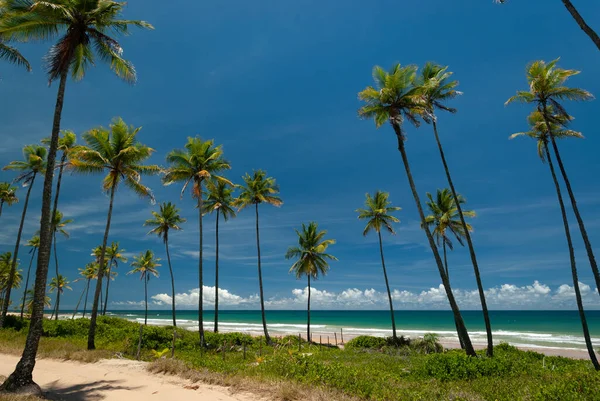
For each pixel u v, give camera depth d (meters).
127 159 20.47
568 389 8.49
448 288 17.50
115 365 13.97
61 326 25.36
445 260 32.81
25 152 28.28
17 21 11.21
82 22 11.44
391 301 32.38
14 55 13.46
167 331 25.39
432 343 28.19
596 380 8.77
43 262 10.16
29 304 60.94
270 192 33.28
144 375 12.06
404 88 18.19
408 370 15.66
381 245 33.78
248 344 27.25
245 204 32.81
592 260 16.86
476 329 67.81
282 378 10.34
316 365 11.39
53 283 64.56
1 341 19.59
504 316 132.00
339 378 10.02
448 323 91.50
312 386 9.39
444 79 20.06
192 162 24.91
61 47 11.37
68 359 15.48
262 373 11.20
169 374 12.07
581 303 17.59
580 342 42.22
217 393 9.36
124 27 12.66
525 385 10.66
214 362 13.90
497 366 13.95
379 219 33.81
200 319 23.58
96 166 20.11
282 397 8.62
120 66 13.27
